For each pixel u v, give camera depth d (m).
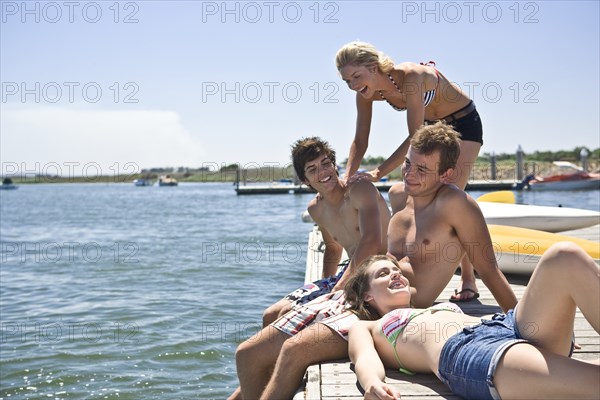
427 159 3.54
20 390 5.37
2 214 32.56
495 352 2.44
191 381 5.51
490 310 4.25
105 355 6.26
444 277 3.64
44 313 8.31
